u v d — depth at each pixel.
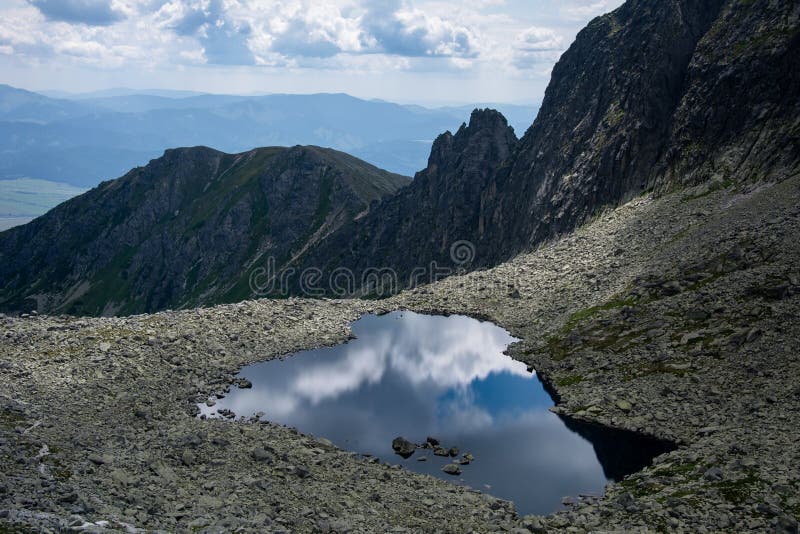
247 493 28.80
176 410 46.94
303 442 41.22
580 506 31.94
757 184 75.50
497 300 82.44
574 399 49.47
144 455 32.84
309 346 68.81
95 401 44.81
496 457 40.59
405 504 31.12
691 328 52.84
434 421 47.50
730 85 86.94
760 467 30.45
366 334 74.38
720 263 59.69
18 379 46.19
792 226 59.75
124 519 22.11
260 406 50.59
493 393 53.38
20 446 30.50
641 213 86.56
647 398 45.84
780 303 49.69
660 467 34.56
